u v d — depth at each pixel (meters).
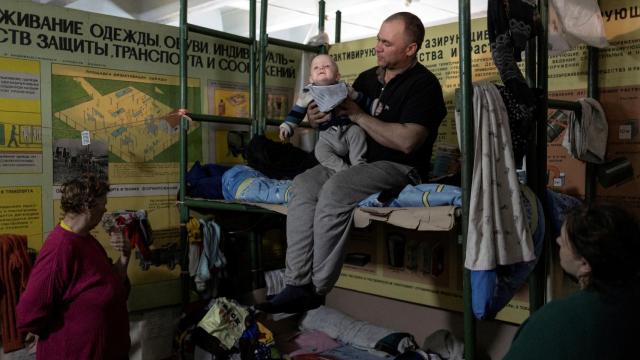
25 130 2.86
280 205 2.69
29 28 2.87
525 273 2.05
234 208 2.91
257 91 3.62
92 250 2.24
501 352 2.91
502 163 1.97
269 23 6.22
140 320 3.22
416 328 3.26
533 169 2.19
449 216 2.01
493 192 1.92
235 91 3.63
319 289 2.36
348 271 3.55
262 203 2.80
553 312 1.33
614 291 1.30
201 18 6.14
